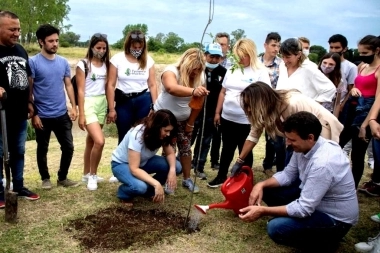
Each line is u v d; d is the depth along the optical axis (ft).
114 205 14.51
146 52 16.05
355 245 11.94
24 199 14.82
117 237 12.24
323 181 10.28
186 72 13.71
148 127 13.17
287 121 10.60
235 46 15.88
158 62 64.59
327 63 16.14
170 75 13.80
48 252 11.37
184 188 16.42
